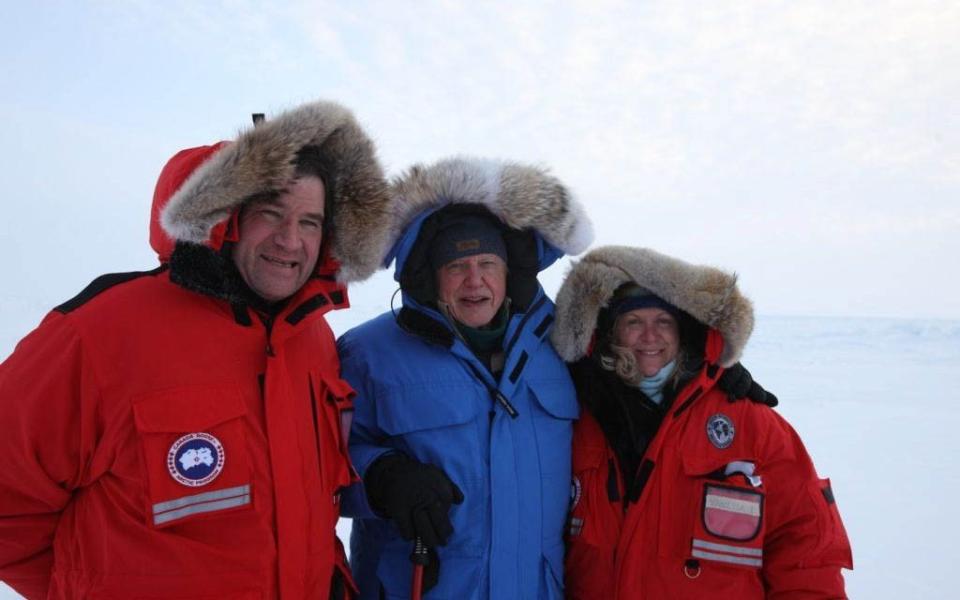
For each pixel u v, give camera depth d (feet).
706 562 5.46
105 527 4.20
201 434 4.24
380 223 5.34
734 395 5.85
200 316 4.48
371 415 5.98
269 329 4.80
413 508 5.10
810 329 83.82
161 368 4.25
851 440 22.40
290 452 4.58
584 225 6.56
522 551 5.51
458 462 5.55
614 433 6.09
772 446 5.67
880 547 13.10
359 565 6.16
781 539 5.67
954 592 11.11
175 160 4.74
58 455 4.18
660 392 6.22
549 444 5.89
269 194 4.53
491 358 6.23
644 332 6.13
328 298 5.07
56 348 4.18
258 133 4.43
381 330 6.33
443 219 6.27
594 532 5.82
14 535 4.36
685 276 5.80
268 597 4.41
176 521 4.15
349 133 5.06
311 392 5.06
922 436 23.02
